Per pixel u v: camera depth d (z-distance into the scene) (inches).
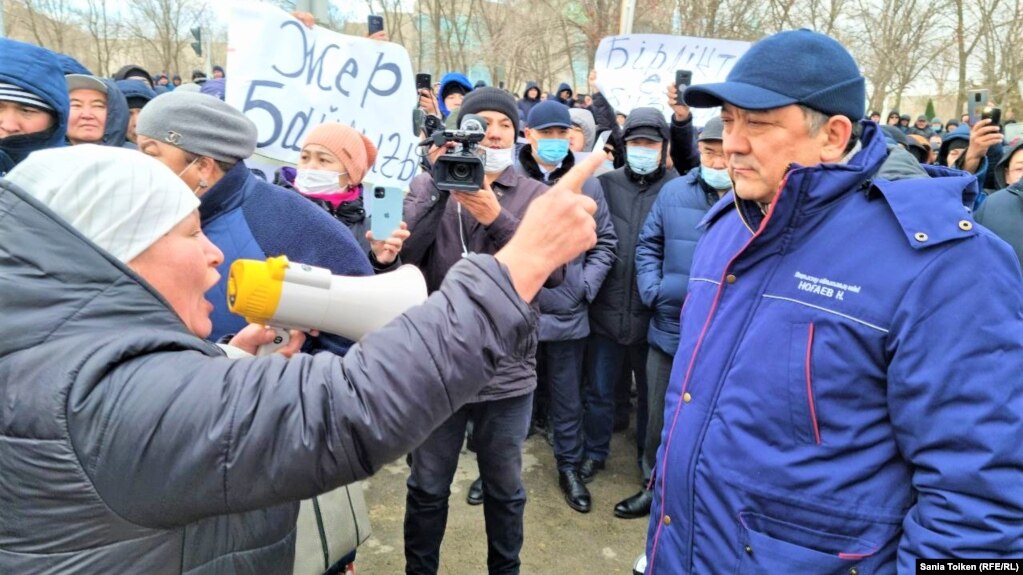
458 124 92.7
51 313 31.1
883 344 44.8
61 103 83.5
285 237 67.2
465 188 62.1
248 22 99.1
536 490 126.8
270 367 31.7
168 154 63.3
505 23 736.3
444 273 88.7
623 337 124.6
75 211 33.1
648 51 178.9
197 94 65.0
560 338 117.9
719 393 51.4
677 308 111.7
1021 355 42.1
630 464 138.7
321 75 105.8
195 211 38.5
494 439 86.7
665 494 55.4
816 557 46.4
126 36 954.7
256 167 113.0
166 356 31.7
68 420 29.7
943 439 42.1
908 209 45.4
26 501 30.8
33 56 80.6
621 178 129.2
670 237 113.0
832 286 46.7
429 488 87.0
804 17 643.5
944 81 877.8
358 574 100.4
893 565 45.8
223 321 64.7
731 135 51.0
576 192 35.0
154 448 29.5
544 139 123.2
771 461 47.8
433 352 31.2
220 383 30.6
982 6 762.8
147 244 34.8
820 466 46.6
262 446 29.7
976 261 42.9
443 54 815.1
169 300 37.1
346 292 42.9
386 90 111.9
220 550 35.7
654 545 56.9
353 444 30.3
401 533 111.3
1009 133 173.8
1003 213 107.4
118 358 30.7
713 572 50.9
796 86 47.2
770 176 49.8
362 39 108.9
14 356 30.8
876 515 45.7
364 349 31.7
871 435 45.8
